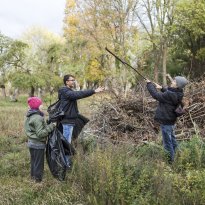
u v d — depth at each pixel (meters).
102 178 6.37
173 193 6.12
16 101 47.25
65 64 46.88
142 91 10.91
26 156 9.78
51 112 8.32
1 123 15.52
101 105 10.90
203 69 38.56
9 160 9.54
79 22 41.53
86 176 6.95
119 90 11.66
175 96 8.36
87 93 8.17
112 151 7.29
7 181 7.92
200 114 10.51
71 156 7.89
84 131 10.07
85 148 9.41
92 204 6.29
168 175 6.78
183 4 34.88
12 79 46.78
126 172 6.60
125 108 10.82
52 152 7.72
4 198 6.75
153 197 5.96
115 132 10.22
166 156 8.53
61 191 6.91
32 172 7.83
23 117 18.22
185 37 39.34
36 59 50.50
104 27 38.28
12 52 47.03
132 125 10.42
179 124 10.27
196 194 6.05
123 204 6.07
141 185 6.20
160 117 8.56
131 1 36.81
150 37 36.81
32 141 7.76
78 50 45.00
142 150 8.84
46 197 6.80
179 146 8.68
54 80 47.56
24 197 6.89
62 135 7.85
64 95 8.21
